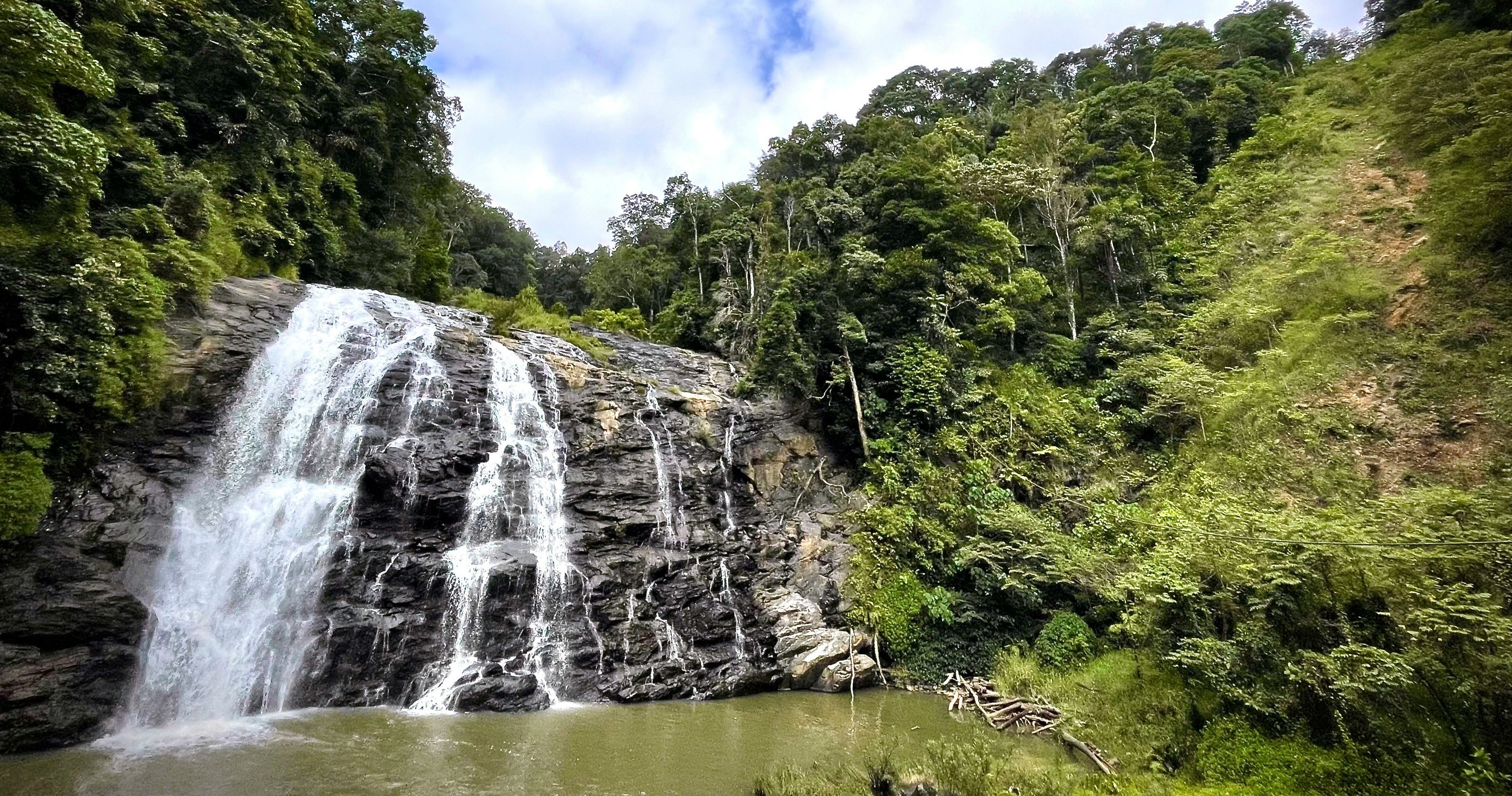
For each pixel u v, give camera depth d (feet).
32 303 35.37
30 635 30.66
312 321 55.31
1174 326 84.12
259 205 63.57
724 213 135.33
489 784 25.81
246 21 67.77
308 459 46.85
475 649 43.01
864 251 80.02
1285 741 26.23
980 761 26.66
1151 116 120.88
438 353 59.16
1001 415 72.23
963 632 54.34
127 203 50.52
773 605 56.24
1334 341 61.21
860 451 71.87
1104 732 31.89
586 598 48.75
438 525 47.47
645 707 42.14
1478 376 50.39
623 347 87.76
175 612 35.81
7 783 24.68
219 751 28.99
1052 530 58.90
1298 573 28.25
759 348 75.51
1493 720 21.95
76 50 36.45
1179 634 33.96
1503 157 60.13
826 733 36.19
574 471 58.23
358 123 86.07
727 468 67.87
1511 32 80.84
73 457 36.99
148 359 40.93
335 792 24.38
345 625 39.75
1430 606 24.26
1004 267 93.56
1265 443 55.83
